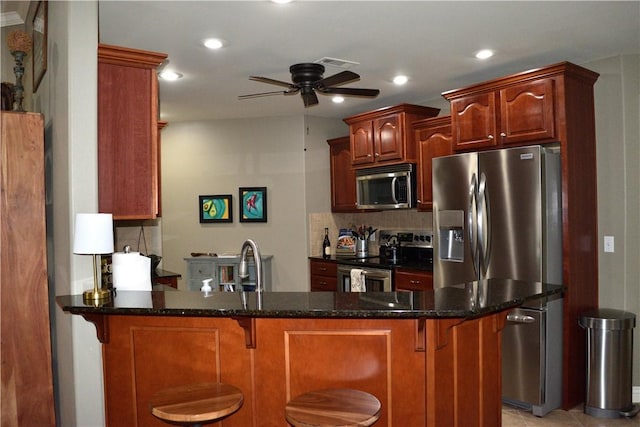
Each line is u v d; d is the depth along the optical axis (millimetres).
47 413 2490
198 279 5590
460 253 3936
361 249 5695
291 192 5777
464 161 3756
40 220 2494
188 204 5992
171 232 6020
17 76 2773
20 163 2463
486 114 3809
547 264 3363
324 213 5910
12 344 2434
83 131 2359
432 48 3469
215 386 1982
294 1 2676
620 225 3643
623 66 3617
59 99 2570
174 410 1765
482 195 3605
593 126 3664
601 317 3365
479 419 2258
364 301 2102
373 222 5809
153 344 2227
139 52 2469
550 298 3400
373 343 2055
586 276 3596
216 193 5930
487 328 2311
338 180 5812
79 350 2326
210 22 2945
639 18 2961
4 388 2418
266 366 2123
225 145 5914
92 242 2156
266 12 2812
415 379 2029
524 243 3402
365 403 1814
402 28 3084
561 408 3518
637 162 3586
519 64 3879
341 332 2068
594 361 3400
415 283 4402
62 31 2479
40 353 2484
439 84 4496
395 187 4898
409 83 4453
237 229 5902
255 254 2418
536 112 3502
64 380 2570
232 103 5066
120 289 2504
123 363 2270
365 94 3807
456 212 3820
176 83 4277
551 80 3430
